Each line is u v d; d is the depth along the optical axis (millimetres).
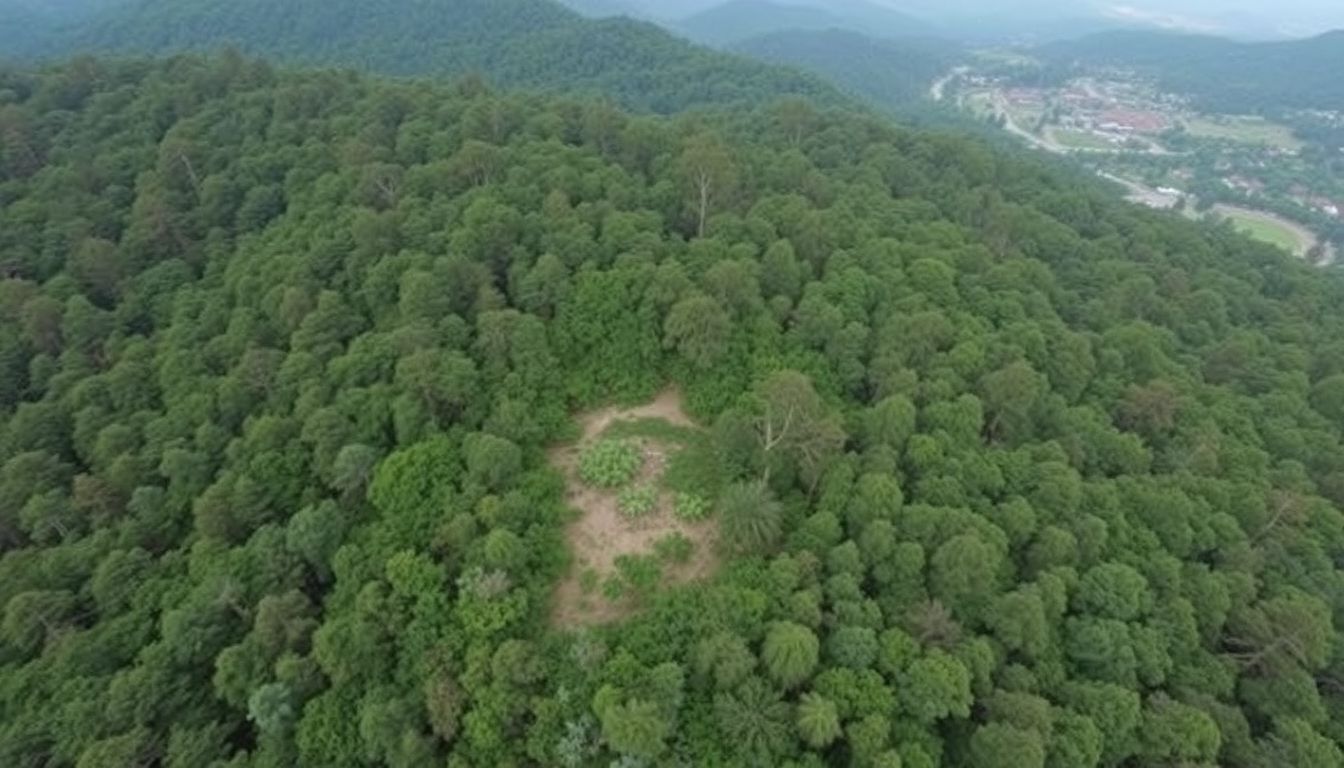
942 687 44375
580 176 86062
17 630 53094
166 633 50375
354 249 76125
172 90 109000
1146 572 56688
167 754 46688
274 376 66188
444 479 55375
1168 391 71250
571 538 54812
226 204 91250
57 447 68125
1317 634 53031
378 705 45000
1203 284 104812
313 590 55312
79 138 102500
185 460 61031
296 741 46281
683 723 44406
